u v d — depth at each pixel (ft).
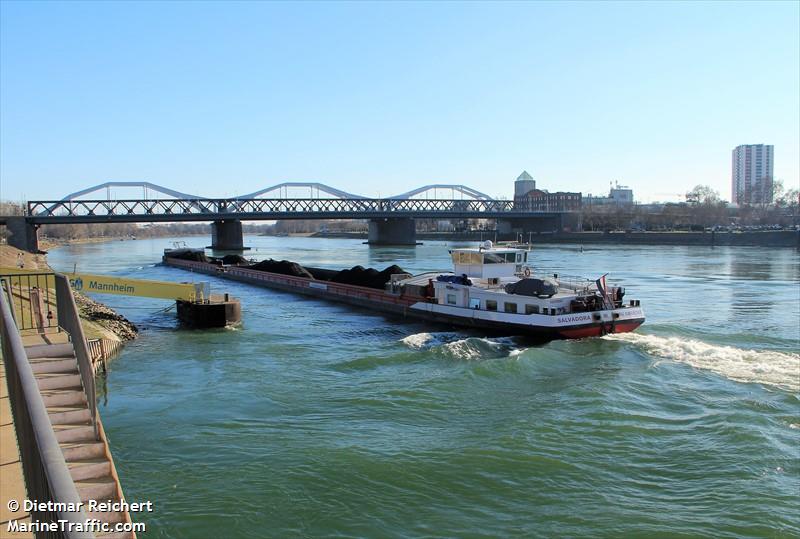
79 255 520.42
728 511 53.67
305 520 52.60
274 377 98.48
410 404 83.05
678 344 116.88
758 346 120.37
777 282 247.09
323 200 625.00
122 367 106.42
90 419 41.50
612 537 50.21
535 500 56.08
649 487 58.49
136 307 183.01
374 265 358.02
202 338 134.00
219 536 50.16
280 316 168.96
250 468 62.23
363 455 65.10
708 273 287.07
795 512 53.31
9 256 307.58
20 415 28.43
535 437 69.77
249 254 522.88
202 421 76.69
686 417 76.48
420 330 145.79
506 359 103.24
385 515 53.52
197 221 555.28
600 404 81.00
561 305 125.90
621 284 241.35
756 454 64.64
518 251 156.87
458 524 52.21
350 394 87.97
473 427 73.82
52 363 47.11
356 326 151.74
